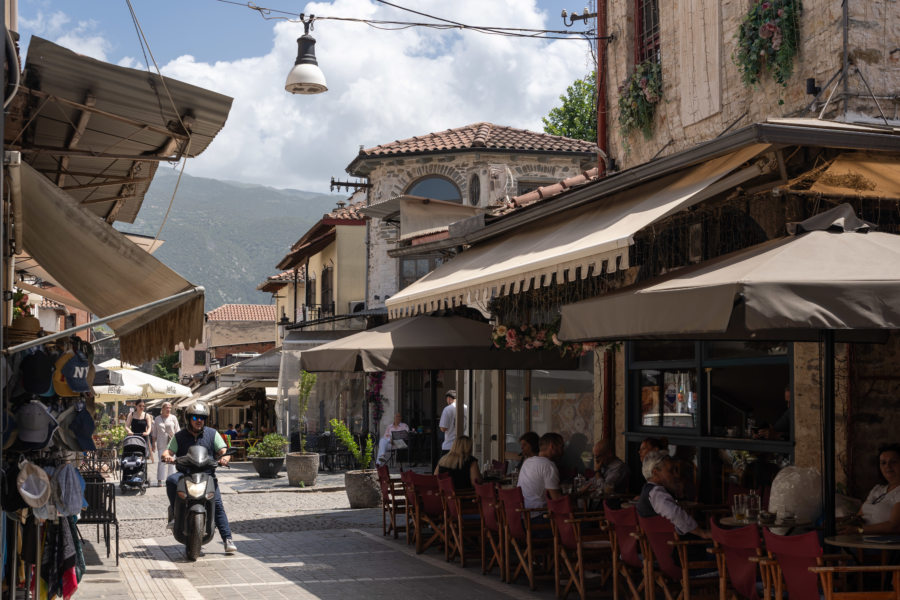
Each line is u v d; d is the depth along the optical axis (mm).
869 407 8438
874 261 5660
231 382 43719
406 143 30781
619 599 8609
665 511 7352
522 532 9477
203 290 5902
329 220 34750
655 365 11312
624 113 13328
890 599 5672
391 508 13172
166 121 7355
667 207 7598
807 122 7633
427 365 11867
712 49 11492
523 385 15352
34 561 6648
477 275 9992
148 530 14117
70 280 6219
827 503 6199
